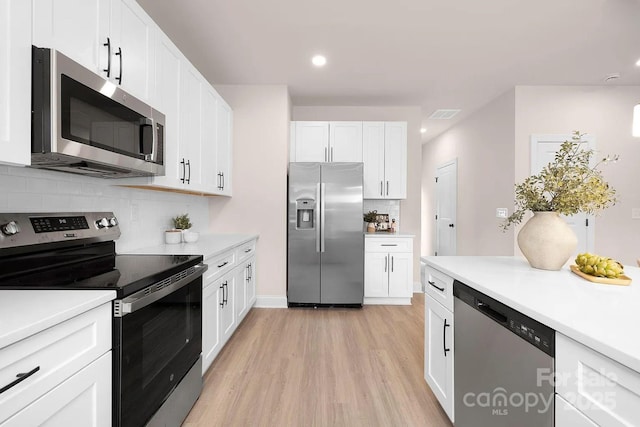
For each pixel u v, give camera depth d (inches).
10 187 52.7
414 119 171.2
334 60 119.3
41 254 55.8
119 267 58.7
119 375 42.9
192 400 69.3
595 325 31.3
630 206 145.1
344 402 72.7
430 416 68.0
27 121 40.5
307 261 139.3
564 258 59.0
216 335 87.4
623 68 127.2
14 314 32.6
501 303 44.1
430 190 251.4
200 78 101.2
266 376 83.7
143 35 69.5
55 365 33.3
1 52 36.9
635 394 24.7
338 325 120.3
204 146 105.5
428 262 72.2
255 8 88.9
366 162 154.3
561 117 144.8
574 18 93.7
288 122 147.7
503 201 153.6
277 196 141.6
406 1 86.0
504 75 133.3
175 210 111.1
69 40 48.4
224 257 94.3
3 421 27.6
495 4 87.4
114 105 56.3
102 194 74.2
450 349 61.4
